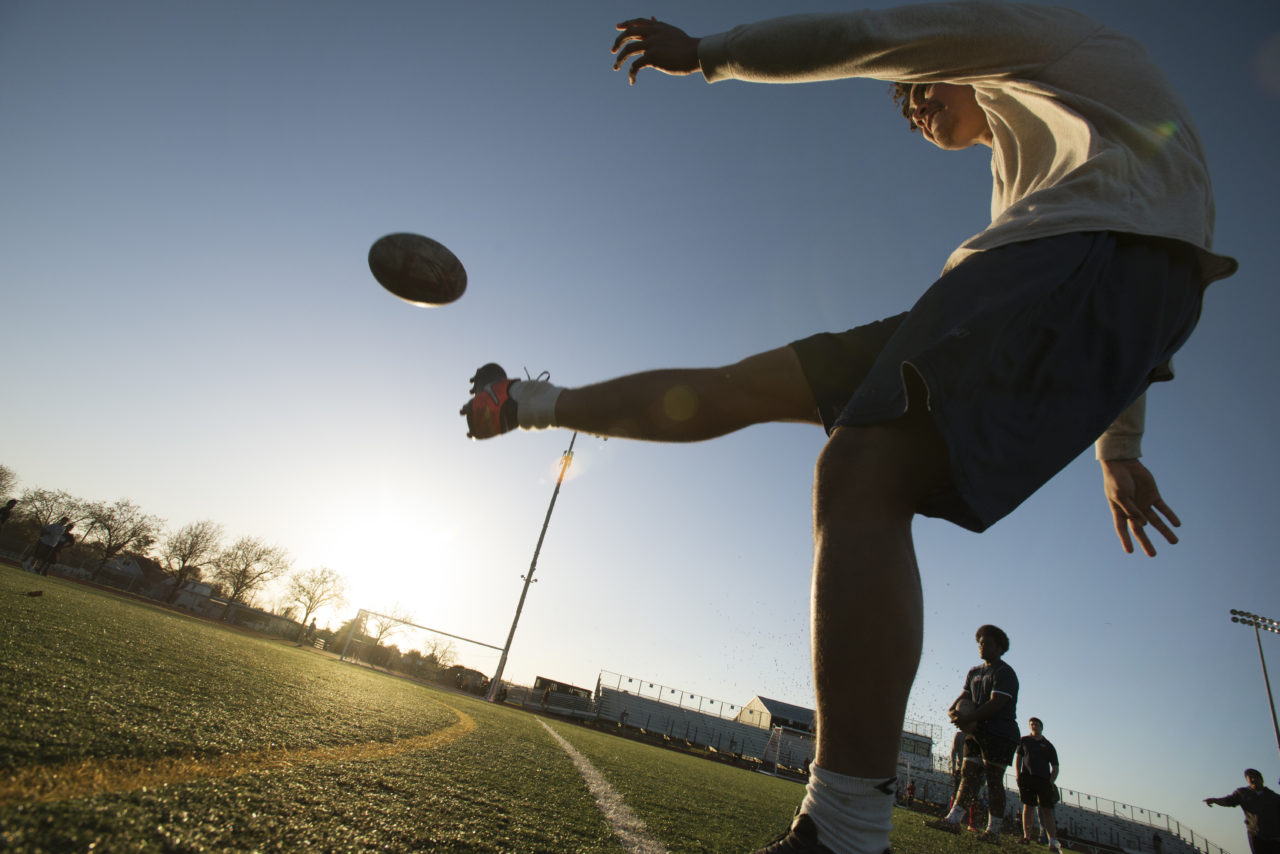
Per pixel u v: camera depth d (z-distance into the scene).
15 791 0.87
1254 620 25.27
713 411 1.46
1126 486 1.85
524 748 3.74
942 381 0.96
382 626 66.00
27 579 8.07
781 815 3.81
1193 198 1.29
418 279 2.01
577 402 1.53
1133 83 1.37
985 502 0.97
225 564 73.56
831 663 0.91
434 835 1.20
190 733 1.52
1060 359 1.09
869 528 0.96
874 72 1.42
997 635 5.81
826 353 1.46
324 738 2.03
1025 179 1.48
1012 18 1.40
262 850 0.88
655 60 1.59
